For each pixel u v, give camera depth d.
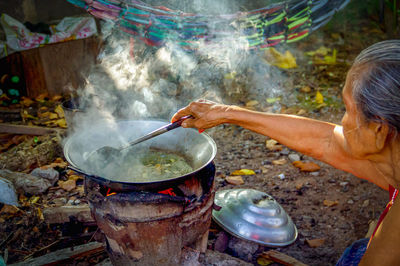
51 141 2.81
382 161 1.07
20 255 1.97
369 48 0.98
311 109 3.59
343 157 1.39
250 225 1.97
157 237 1.51
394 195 1.20
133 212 1.44
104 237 1.68
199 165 1.68
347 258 1.45
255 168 2.83
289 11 2.24
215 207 1.89
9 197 2.28
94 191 1.53
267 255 1.96
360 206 2.41
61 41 3.53
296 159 2.91
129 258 1.59
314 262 2.00
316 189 2.59
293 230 2.06
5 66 3.51
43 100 3.62
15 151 2.72
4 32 3.47
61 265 1.87
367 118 0.96
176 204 1.47
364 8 5.72
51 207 2.08
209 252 1.82
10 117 3.28
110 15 1.98
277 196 2.51
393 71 0.90
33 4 3.87
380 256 1.08
